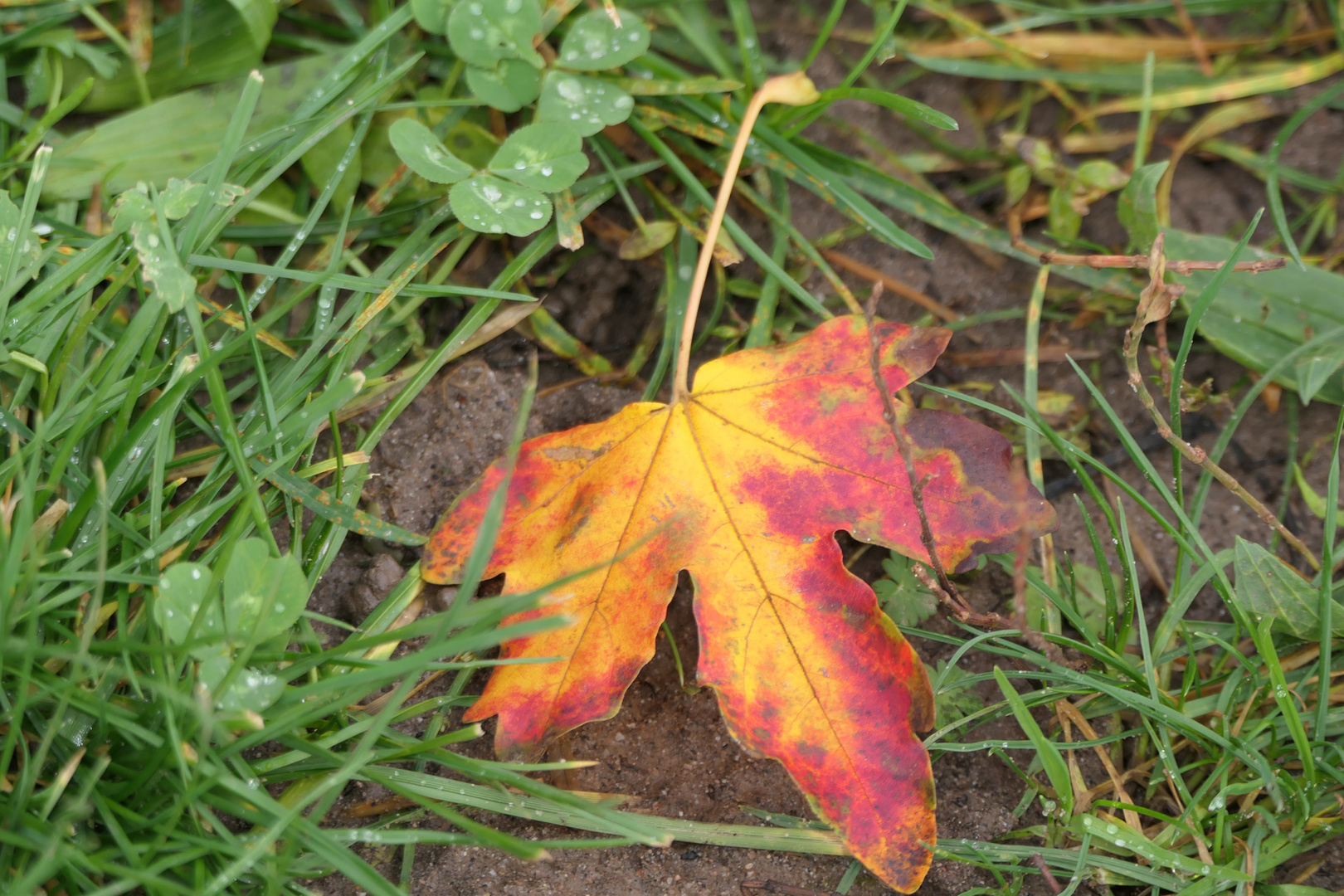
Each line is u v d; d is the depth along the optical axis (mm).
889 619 470
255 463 487
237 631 456
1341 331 505
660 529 449
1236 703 491
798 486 479
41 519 466
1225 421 524
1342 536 514
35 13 517
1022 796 487
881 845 462
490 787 474
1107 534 514
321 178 515
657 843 458
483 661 461
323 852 448
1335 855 481
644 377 522
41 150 480
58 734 459
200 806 452
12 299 490
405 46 524
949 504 477
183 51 522
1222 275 483
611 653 471
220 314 495
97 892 439
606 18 511
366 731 471
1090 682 481
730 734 477
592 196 518
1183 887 474
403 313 508
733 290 525
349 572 495
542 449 483
